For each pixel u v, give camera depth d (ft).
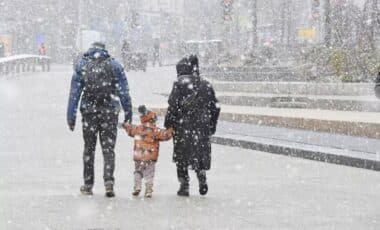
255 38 186.60
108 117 41.06
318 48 134.51
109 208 38.22
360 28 153.99
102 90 40.81
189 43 265.13
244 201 40.55
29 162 55.77
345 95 106.83
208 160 41.32
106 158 41.27
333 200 41.09
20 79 171.01
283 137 67.51
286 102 99.40
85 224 34.47
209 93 41.11
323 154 56.39
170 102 40.81
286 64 168.04
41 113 99.35
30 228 33.65
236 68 160.45
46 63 226.17
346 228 34.01
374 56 119.65
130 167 53.52
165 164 55.42
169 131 41.11
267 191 43.86
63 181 46.98
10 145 66.59
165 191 43.57
